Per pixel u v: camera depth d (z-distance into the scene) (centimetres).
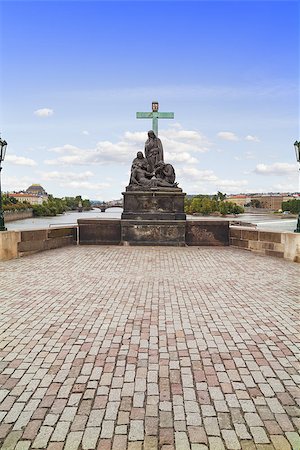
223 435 352
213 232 1752
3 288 887
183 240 1744
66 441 343
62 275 1040
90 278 1004
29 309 720
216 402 404
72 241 1764
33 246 1461
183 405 397
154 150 1933
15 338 573
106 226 1775
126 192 1772
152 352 526
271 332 605
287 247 1329
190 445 339
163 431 356
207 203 12075
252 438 348
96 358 505
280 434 353
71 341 562
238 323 647
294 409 393
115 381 445
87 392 420
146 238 1758
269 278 1013
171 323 646
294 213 13888
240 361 500
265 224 6475
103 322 648
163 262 1262
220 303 770
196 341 567
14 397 410
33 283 941
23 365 484
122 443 340
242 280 988
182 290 878
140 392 421
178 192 1784
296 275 1056
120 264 1221
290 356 516
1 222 1356
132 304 760
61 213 14900
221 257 1382
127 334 593
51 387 430
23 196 19725
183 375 461
